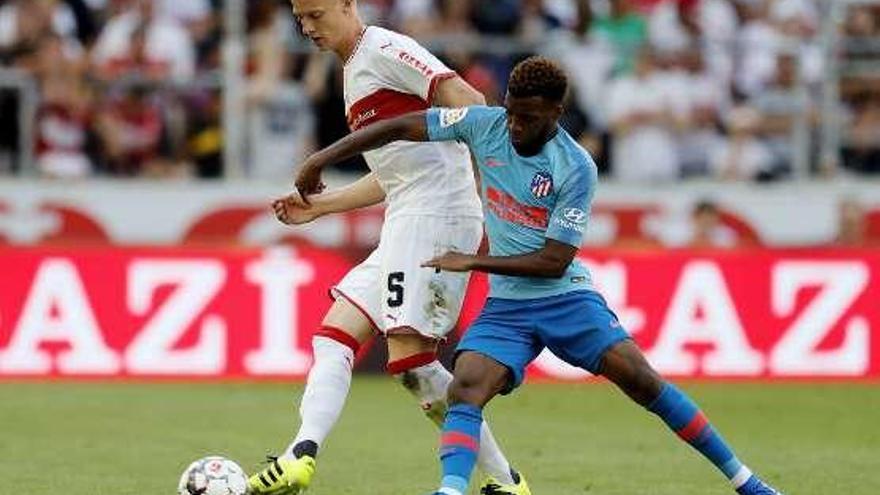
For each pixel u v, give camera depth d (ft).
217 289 175.42
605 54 212.43
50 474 115.34
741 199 210.38
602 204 209.46
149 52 207.10
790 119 215.51
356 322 96.78
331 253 177.17
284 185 204.85
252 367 175.63
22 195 201.98
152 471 117.19
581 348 88.53
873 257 182.09
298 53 207.51
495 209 88.33
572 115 210.18
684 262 179.73
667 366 179.32
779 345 180.65
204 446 130.72
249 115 205.26
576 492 109.29
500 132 87.61
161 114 206.28
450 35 210.59
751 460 126.21
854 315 181.68
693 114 213.87
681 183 210.79
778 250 181.06
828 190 211.41
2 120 203.00
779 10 221.66
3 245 172.65
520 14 212.84
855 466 123.13
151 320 174.60
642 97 212.23
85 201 203.00
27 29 205.77
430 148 95.14
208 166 206.49
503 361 87.45
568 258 86.48
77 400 159.63
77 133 204.74
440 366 96.89
